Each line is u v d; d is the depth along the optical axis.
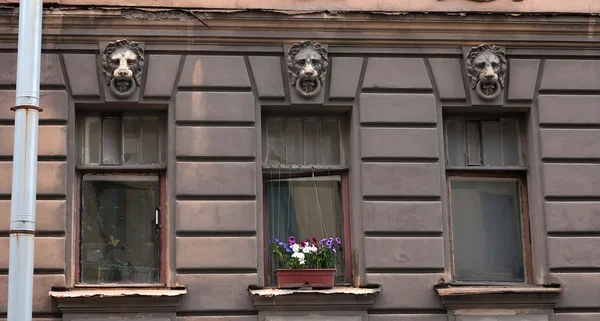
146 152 13.02
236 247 12.45
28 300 8.62
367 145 12.91
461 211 13.33
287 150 13.25
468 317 12.51
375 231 12.68
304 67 12.80
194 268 12.34
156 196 12.93
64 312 12.00
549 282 12.79
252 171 12.68
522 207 13.39
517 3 13.40
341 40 13.07
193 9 12.88
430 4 13.27
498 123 13.57
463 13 13.12
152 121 13.12
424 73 13.17
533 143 13.20
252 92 12.92
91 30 12.75
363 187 12.79
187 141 12.67
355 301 12.35
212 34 12.89
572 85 13.34
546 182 13.06
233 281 12.37
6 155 12.40
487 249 13.26
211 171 12.62
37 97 9.06
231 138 12.74
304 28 13.02
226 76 12.89
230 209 12.54
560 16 13.27
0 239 12.18
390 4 13.20
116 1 12.89
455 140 13.47
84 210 12.79
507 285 13.03
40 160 12.44
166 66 12.84
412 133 13.00
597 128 13.27
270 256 12.95
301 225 13.11
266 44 13.02
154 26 12.84
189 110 12.76
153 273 12.73
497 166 13.41
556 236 12.91
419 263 12.63
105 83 12.70
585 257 12.86
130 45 12.75
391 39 13.12
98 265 12.67
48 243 12.23
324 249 12.59
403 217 12.75
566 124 13.25
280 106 12.97
